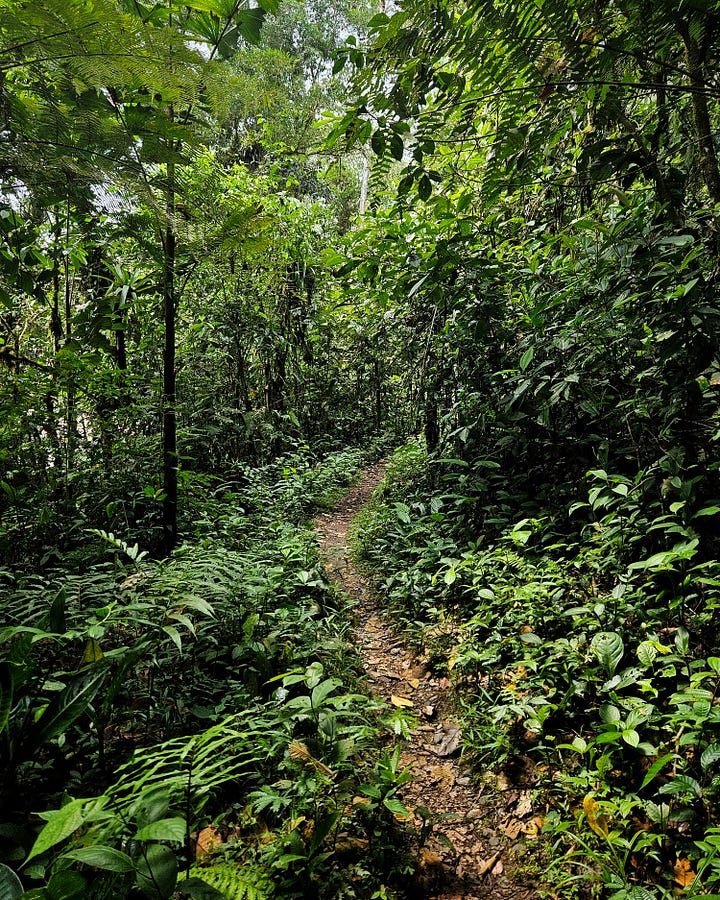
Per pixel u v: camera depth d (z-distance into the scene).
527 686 2.69
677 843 1.85
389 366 11.39
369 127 1.87
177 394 6.32
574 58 1.68
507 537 3.72
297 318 8.89
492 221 3.33
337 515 7.40
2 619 2.60
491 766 2.56
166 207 1.89
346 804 2.20
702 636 2.54
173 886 1.17
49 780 2.12
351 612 4.39
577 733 2.46
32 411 4.46
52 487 4.50
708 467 2.62
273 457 8.67
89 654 2.01
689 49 1.83
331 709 2.48
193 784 1.59
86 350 3.91
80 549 3.89
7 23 1.17
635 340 2.94
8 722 1.71
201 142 1.68
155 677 2.82
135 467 4.88
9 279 2.55
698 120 2.45
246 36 2.54
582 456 3.96
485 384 4.61
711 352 2.45
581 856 1.97
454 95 1.79
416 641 3.72
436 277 3.36
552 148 3.09
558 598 3.04
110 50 1.22
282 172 8.66
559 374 3.63
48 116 1.38
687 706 1.97
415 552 4.65
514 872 2.05
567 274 3.71
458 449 5.03
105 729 2.49
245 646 2.94
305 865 1.87
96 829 1.31
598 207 3.81
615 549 3.06
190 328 6.50
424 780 2.59
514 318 4.37
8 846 1.55
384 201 5.15
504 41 1.56
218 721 2.55
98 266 5.31
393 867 2.00
